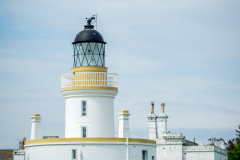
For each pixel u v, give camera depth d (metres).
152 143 73.06
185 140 101.62
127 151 67.75
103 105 69.75
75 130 69.19
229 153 123.56
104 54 72.44
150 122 103.69
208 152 95.50
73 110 69.62
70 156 66.00
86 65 70.56
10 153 89.94
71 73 70.19
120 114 70.06
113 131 70.88
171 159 95.94
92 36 70.62
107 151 66.56
